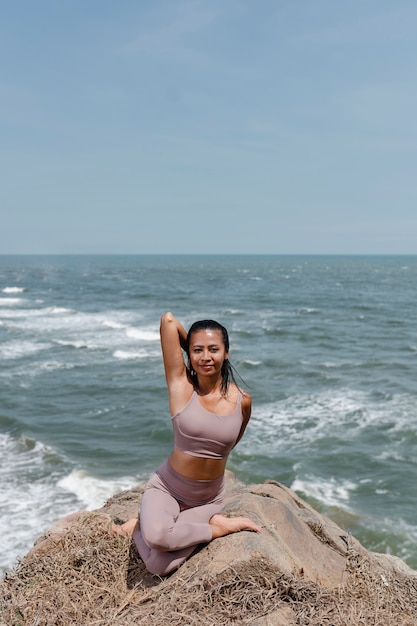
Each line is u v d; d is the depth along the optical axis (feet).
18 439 52.16
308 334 120.16
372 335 120.37
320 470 45.75
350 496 41.34
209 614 11.25
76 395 68.03
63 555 13.65
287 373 80.79
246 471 45.50
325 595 11.78
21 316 145.28
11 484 42.14
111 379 75.87
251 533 13.10
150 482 13.48
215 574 12.11
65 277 345.31
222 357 12.69
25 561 13.64
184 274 392.27
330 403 64.23
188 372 13.24
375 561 15.19
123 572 13.11
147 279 329.11
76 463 46.47
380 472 45.14
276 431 54.65
